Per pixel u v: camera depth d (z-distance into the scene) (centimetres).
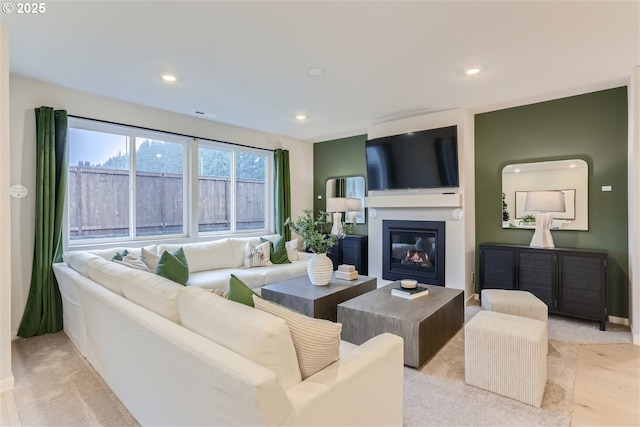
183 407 136
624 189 336
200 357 122
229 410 112
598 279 322
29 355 269
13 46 246
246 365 111
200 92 345
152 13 204
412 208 450
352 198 543
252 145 518
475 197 433
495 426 183
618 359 261
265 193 556
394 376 160
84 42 240
